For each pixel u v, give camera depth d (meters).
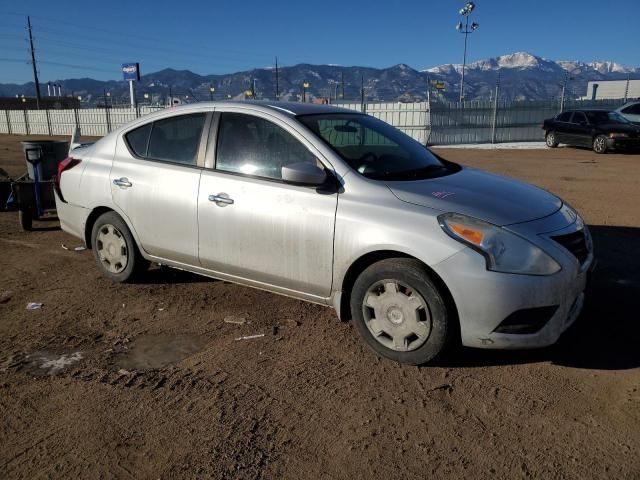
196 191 4.32
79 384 3.41
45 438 2.88
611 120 19.84
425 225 3.37
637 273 5.32
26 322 4.38
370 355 3.73
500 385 3.33
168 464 2.66
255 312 4.51
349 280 3.78
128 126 4.98
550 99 29.41
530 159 17.72
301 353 3.79
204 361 3.70
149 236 4.70
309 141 3.90
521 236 3.28
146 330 4.21
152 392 3.30
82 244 6.77
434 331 3.40
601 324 4.15
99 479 2.57
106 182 4.91
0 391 3.34
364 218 3.54
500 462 2.64
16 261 6.05
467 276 3.21
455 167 4.51
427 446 2.77
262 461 2.67
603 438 2.80
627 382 3.33
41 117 41.22
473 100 29.48
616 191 10.47
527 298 3.21
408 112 26.05
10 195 8.15
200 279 5.32
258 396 3.25
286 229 3.86
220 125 4.34
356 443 2.80
